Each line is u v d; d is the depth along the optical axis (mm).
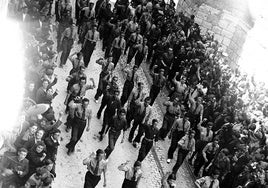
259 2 28328
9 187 10188
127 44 21609
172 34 22031
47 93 13523
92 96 18203
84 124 14172
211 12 30031
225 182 15805
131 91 17453
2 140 11859
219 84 20516
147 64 22672
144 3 24531
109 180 14602
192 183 16656
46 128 12078
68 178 13805
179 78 20922
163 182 12570
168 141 18219
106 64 16875
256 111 23500
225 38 29844
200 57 21641
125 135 17156
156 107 20078
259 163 16469
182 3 31844
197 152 17062
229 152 16281
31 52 14789
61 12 19906
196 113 17516
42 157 11125
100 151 12258
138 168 12680
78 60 16438
